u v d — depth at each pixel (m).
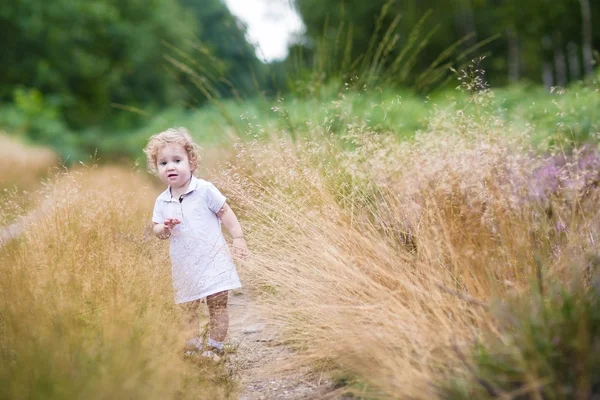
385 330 2.71
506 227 3.16
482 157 3.54
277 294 3.52
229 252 3.49
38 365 2.28
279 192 3.79
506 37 25.86
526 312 2.28
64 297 2.86
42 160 14.72
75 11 30.45
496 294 2.67
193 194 3.55
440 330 2.59
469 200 3.44
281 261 3.47
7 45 29.41
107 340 2.53
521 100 10.12
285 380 2.93
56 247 3.36
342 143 4.72
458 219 3.30
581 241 3.12
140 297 2.96
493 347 2.29
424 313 2.76
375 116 5.62
